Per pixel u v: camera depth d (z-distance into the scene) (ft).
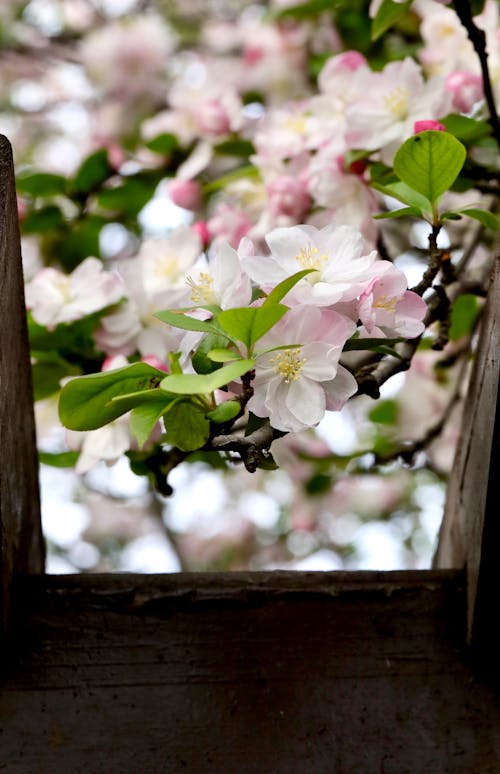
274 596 2.85
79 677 2.77
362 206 3.60
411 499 7.64
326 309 2.71
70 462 3.76
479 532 2.78
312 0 5.10
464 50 4.11
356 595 2.86
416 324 2.76
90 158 4.83
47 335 3.62
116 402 2.70
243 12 7.64
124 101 7.46
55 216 4.96
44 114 8.18
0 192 2.63
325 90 3.94
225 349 2.70
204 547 8.87
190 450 2.70
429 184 2.96
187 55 7.70
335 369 2.67
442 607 2.86
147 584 2.84
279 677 2.79
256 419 2.73
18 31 7.88
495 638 2.82
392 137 3.56
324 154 3.68
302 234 2.77
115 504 8.87
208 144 4.92
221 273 2.76
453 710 2.79
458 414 4.97
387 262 2.72
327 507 7.74
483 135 3.69
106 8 8.23
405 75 3.60
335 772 2.73
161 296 3.56
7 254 2.66
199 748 2.73
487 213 2.97
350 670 2.81
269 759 2.73
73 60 7.79
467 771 2.75
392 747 2.76
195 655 2.80
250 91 6.28
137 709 2.75
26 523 2.95
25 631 2.80
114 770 2.71
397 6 3.66
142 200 5.06
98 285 3.60
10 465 2.77
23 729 2.73
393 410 5.16
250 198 4.27
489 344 2.79
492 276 2.81
